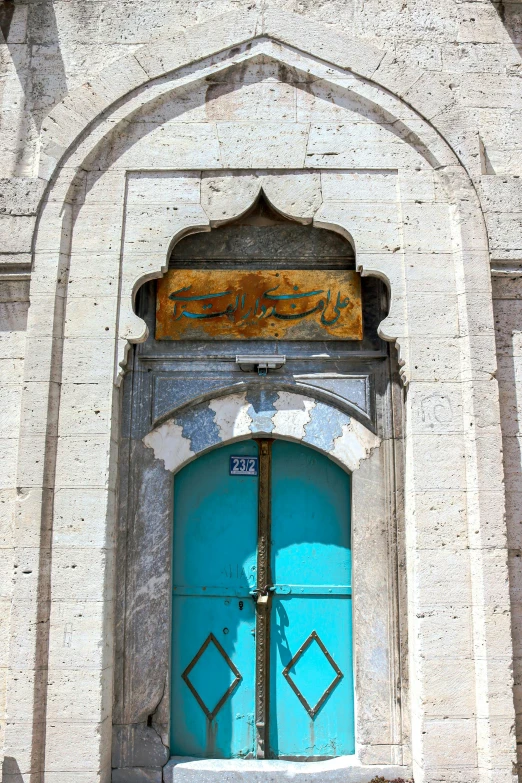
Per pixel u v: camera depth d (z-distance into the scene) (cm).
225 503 556
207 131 551
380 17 569
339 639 536
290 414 554
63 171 541
